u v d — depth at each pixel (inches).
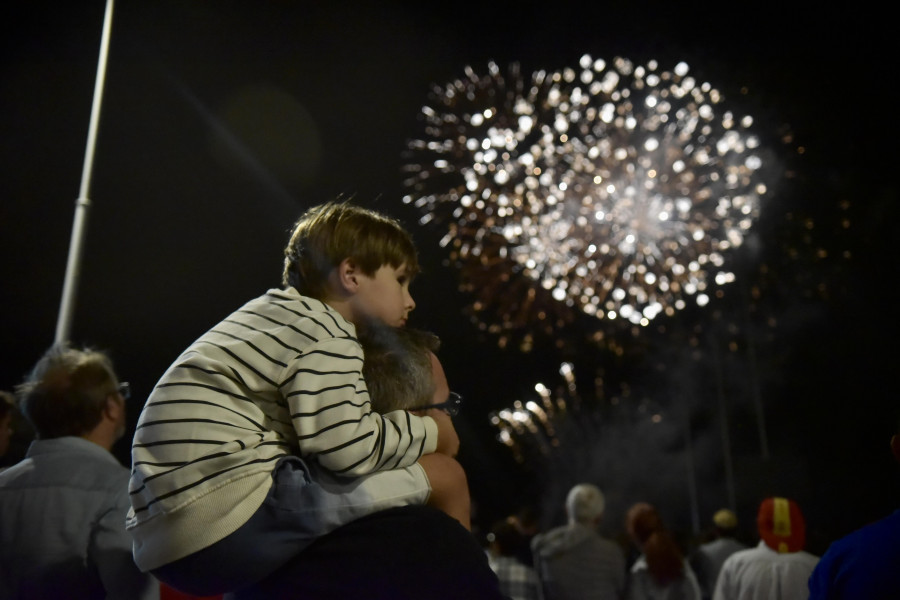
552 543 185.6
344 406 48.5
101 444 86.0
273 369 49.5
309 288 59.1
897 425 88.0
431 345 59.0
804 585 145.6
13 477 80.3
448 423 56.6
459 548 48.1
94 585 76.7
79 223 163.6
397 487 49.6
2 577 75.3
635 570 189.8
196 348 50.5
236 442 47.4
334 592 46.0
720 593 155.1
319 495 47.1
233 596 49.6
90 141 172.4
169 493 46.2
